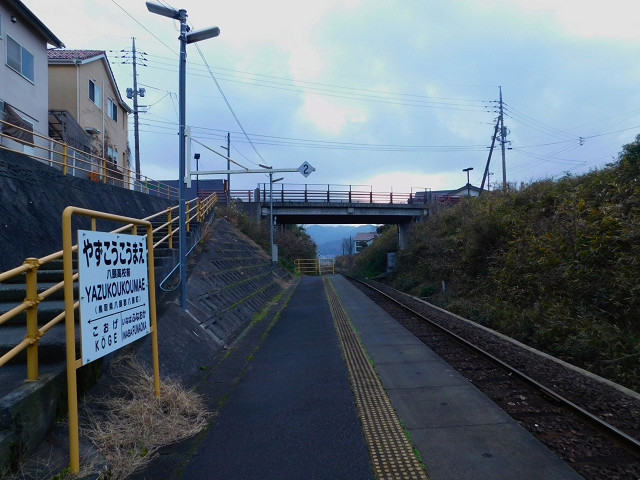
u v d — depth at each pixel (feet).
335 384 21.63
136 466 13.01
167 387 17.74
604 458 13.91
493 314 42.96
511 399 19.72
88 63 79.25
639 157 42.24
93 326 12.52
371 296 67.67
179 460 13.67
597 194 42.47
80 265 11.98
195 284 36.17
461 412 17.75
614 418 17.48
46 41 63.57
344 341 32.17
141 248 16.19
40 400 12.53
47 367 14.38
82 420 14.35
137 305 15.65
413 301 61.77
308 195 114.21
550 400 19.51
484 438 15.20
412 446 14.55
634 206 35.96
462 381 22.17
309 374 23.53
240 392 20.62
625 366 25.57
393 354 28.30
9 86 54.90
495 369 24.66
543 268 40.83
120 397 16.35
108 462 12.67
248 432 15.85
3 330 17.21
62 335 16.24
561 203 47.19
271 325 40.06
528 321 36.17
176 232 40.40
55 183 39.19
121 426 14.47
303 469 13.06
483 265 58.75
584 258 35.99
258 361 26.68
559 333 32.27
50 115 66.13
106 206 49.32
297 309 51.70
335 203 113.39
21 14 56.70
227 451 14.32
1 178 31.17
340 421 16.79
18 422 11.39
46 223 34.83
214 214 80.64
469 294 56.85
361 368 24.61
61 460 12.14
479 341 32.58
